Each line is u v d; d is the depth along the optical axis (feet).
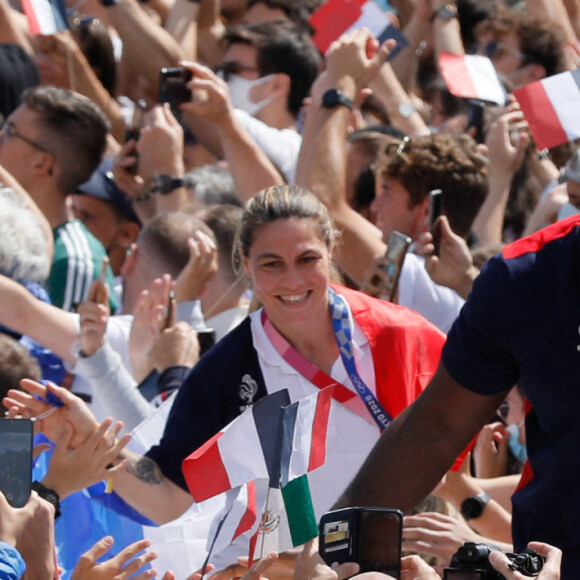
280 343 43.88
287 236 43.04
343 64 57.88
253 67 77.51
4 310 51.29
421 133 80.33
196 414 44.19
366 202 63.87
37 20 69.26
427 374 44.45
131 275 58.39
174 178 65.36
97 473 41.14
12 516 31.40
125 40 83.10
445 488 46.37
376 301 45.24
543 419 33.86
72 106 62.69
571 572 33.40
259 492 38.37
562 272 33.30
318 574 28.50
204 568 37.96
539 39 82.02
